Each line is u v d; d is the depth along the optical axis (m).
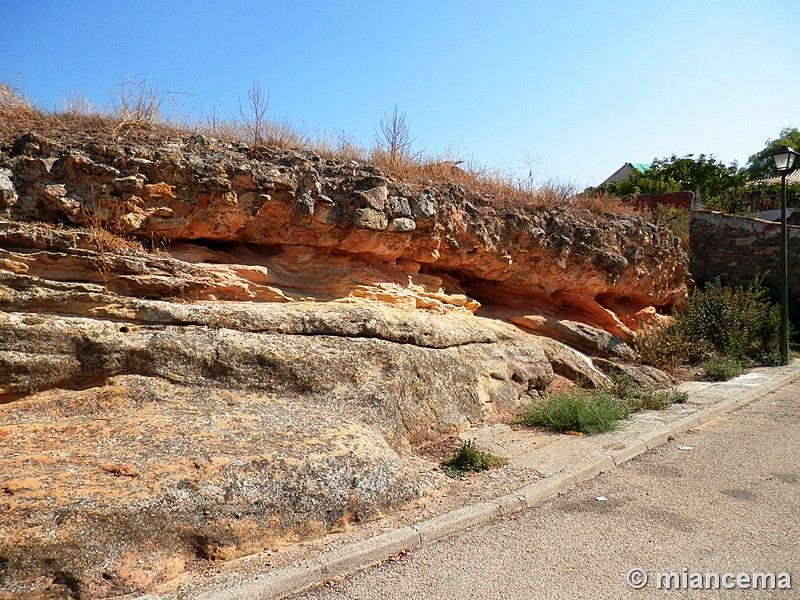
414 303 8.18
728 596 3.53
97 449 4.12
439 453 6.25
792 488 5.45
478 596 3.55
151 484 3.75
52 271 5.45
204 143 6.70
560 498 5.30
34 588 3.14
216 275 6.38
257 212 6.72
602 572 3.84
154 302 5.64
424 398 6.70
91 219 5.72
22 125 6.16
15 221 5.39
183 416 4.77
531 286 10.81
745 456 6.56
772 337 14.23
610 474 5.98
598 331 11.37
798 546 4.20
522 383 8.69
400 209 7.84
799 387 11.10
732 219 18.08
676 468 6.15
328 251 7.79
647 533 4.46
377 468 4.70
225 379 5.41
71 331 5.07
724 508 4.96
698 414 8.38
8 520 3.23
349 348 6.27
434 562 4.01
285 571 3.64
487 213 9.41
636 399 9.05
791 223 19.61
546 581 3.72
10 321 4.89
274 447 4.44
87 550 3.32
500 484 5.38
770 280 17.34
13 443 4.09
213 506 3.81
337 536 4.18
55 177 5.64
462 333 8.11
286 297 6.91
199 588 3.43
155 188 6.02
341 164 7.82
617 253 11.79
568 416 7.37
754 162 37.97
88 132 6.29
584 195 12.71
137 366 5.16
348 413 5.55
